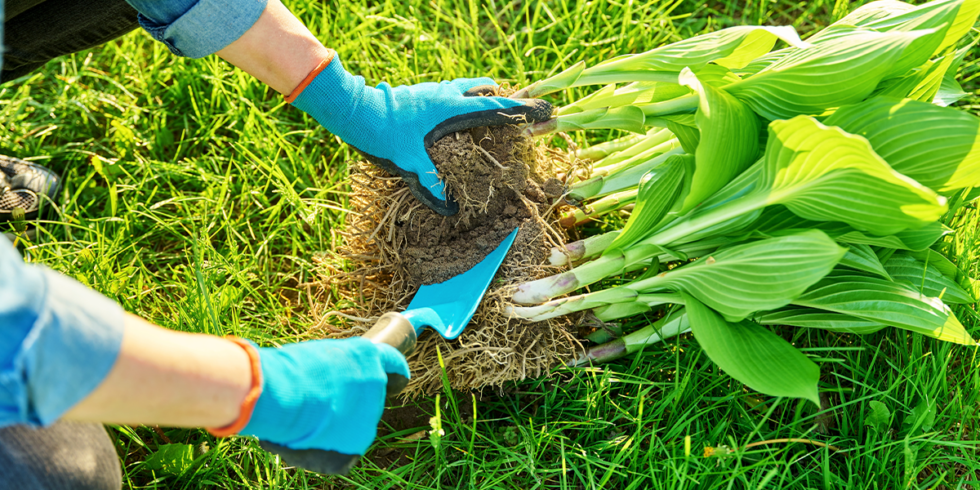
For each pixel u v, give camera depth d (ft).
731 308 5.44
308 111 5.66
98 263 5.98
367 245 5.90
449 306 5.66
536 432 5.74
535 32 6.64
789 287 5.31
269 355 4.94
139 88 6.51
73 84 6.46
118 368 4.32
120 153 6.37
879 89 5.51
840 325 5.61
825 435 5.73
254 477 5.75
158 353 4.56
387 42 6.61
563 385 5.84
